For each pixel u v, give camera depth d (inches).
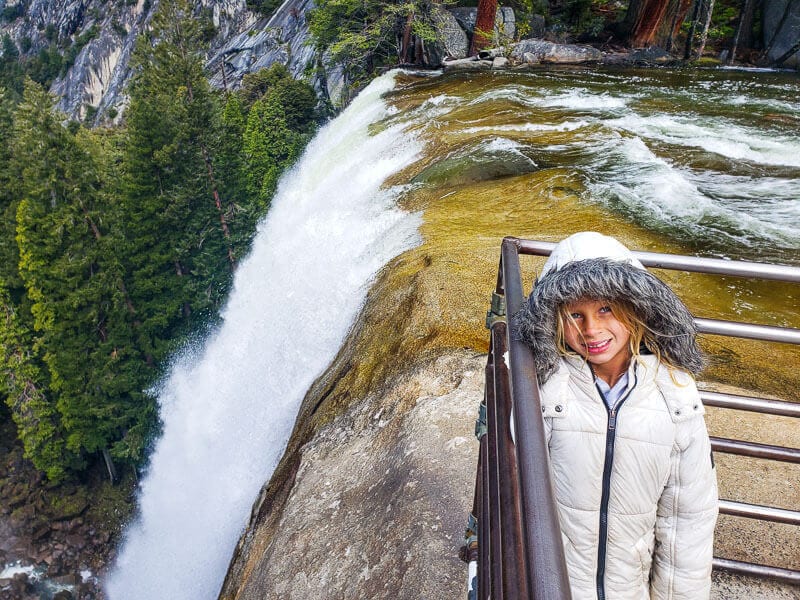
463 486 149.7
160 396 1414.9
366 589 134.7
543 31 1307.8
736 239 319.6
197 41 1561.3
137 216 1427.2
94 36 5295.3
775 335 87.4
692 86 784.3
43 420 1358.3
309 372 339.3
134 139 1407.5
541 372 66.2
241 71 2977.4
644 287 61.2
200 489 497.4
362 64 1524.4
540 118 596.1
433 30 1200.2
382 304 283.3
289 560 163.8
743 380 199.3
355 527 157.8
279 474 231.1
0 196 1515.7
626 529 66.0
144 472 1422.2
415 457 165.9
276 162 1999.3
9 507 1366.9
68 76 5329.7
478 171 437.7
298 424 265.1
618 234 325.4
